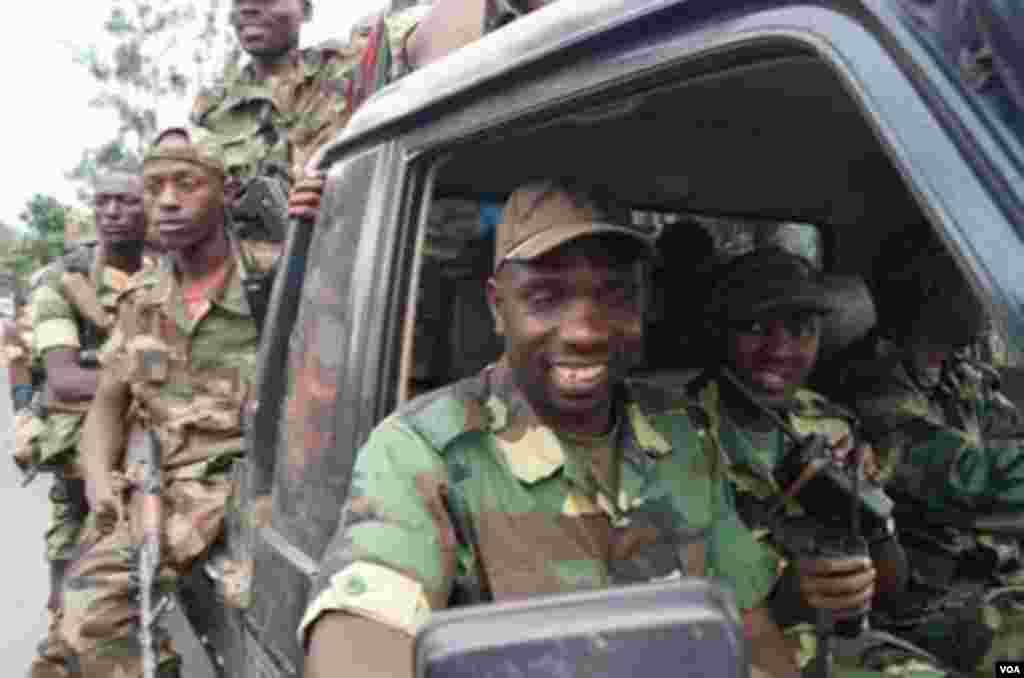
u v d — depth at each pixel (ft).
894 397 7.78
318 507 6.02
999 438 7.91
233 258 11.01
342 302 6.11
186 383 10.54
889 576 6.56
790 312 6.30
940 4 3.10
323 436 6.10
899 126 3.12
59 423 13.80
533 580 4.84
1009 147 2.87
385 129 5.98
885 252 8.25
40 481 29.14
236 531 8.58
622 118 5.50
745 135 6.15
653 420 5.40
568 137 5.81
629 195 6.93
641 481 5.20
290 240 7.27
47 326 14.02
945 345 8.00
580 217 4.84
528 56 4.81
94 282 14.34
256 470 7.73
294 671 5.86
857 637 5.91
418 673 2.68
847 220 7.97
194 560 9.39
